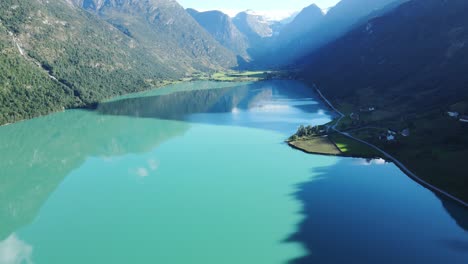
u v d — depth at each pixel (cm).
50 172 11762
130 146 14388
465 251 7262
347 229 8044
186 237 7838
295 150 13238
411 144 12450
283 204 9212
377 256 7138
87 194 10050
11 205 9494
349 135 14300
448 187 9575
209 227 8200
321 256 7144
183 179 10888
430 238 7688
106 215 8850
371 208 8938
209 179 10856
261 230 8056
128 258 7175
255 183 10481
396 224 8219
